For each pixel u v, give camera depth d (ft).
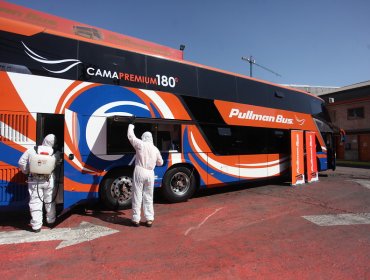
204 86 25.99
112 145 20.25
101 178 19.71
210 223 17.83
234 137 28.32
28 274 10.80
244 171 29.04
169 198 23.32
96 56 19.99
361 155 78.79
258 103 30.91
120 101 20.67
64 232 15.72
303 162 35.47
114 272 11.09
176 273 11.09
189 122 24.53
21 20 19.54
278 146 33.60
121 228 16.60
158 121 22.31
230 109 27.89
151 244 14.10
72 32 21.58
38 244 13.87
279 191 29.81
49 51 18.15
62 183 18.35
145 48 25.48
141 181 16.84
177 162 23.70
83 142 18.88
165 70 23.45
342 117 84.94
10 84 16.76
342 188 31.81
